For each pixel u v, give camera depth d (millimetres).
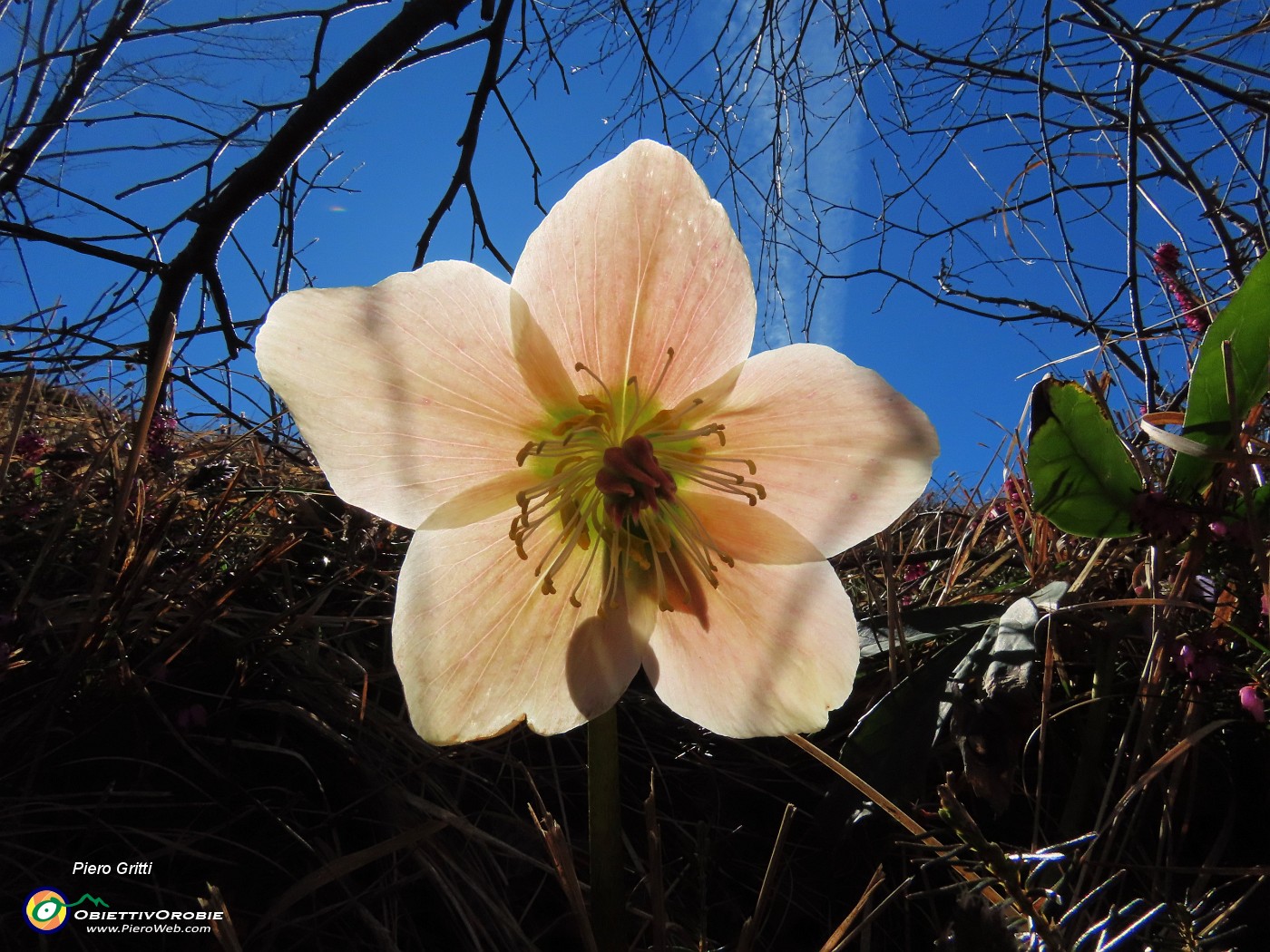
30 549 169
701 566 127
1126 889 130
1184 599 144
